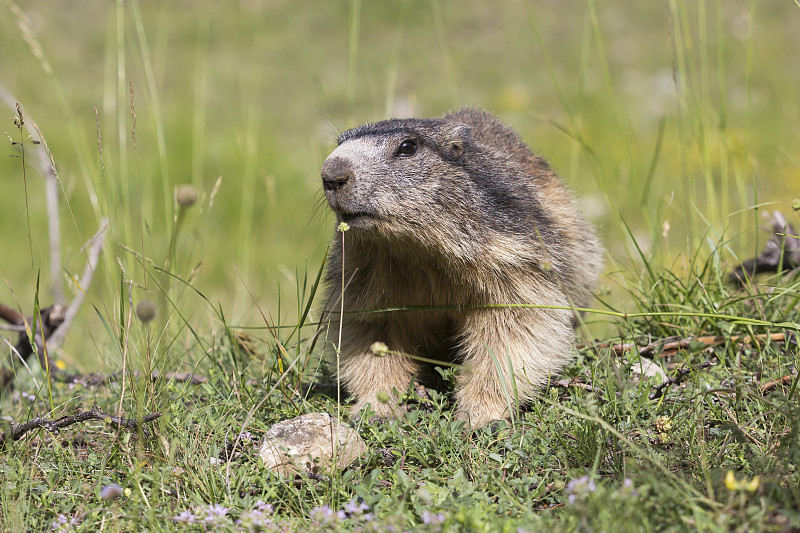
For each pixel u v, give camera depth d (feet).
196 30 100.12
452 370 26.71
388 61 95.09
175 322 30.14
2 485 20.15
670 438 20.39
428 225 25.61
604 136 76.89
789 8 96.58
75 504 20.24
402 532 17.34
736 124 74.79
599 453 19.07
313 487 19.88
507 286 26.53
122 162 37.09
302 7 104.99
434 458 21.49
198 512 18.37
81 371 31.83
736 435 19.16
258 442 22.35
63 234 66.08
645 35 97.04
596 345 26.94
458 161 26.63
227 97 89.15
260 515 18.10
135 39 95.61
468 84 90.94
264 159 75.15
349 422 24.07
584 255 31.48
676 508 16.89
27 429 22.29
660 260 33.45
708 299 28.09
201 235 54.08
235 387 25.30
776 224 31.58
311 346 27.04
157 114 39.22
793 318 28.04
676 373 25.04
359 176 25.02
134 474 19.52
